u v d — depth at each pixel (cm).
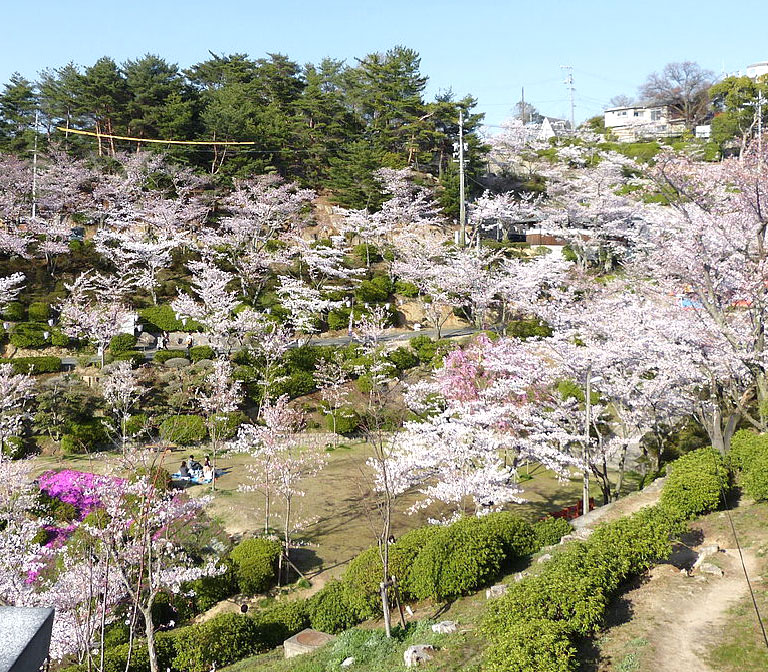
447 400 2714
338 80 8031
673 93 9162
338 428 3409
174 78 6669
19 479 2319
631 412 2492
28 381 3244
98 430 3272
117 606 1700
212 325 4025
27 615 371
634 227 5625
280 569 2128
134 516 1728
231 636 1598
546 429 2416
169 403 3447
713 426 2244
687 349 2214
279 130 6353
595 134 8175
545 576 1234
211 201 5956
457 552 1546
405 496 2753
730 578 1355
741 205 2322
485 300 4409
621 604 1275
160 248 4812
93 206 5631
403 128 6794
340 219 6347
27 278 4919
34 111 6481
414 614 1524
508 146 7556
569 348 2330
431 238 5538
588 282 4394
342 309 4962
